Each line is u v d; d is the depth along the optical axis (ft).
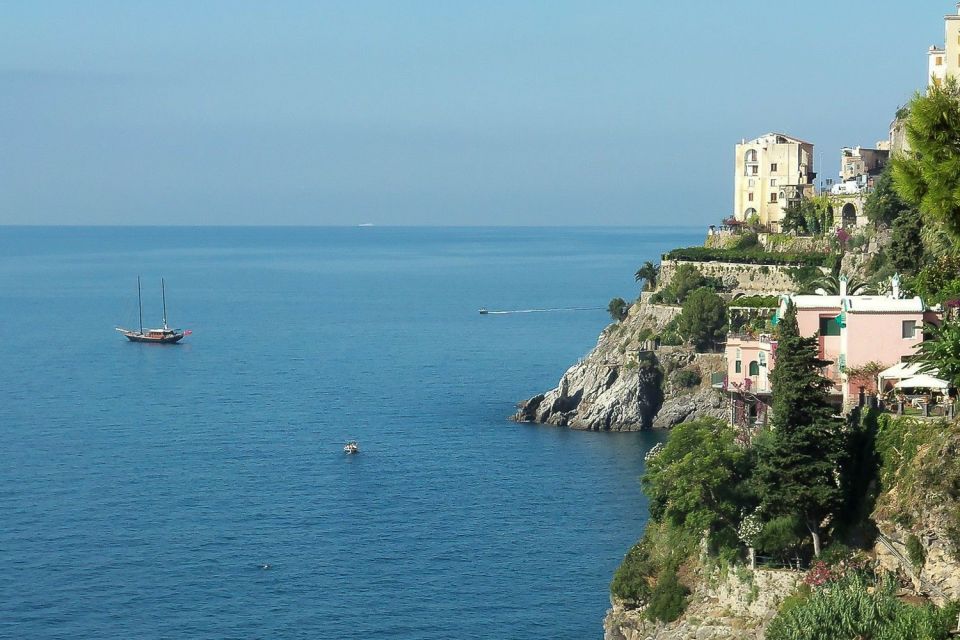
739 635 340.39
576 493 629.51
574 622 463.42
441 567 523.29
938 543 316.60
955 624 299.58
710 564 361.30
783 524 345.51
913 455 335.26
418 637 454.81
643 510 595.06
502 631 457.68
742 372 435.94
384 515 599.98
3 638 459.73
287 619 473.67
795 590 337.72
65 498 642.22
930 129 256.93
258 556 542.98
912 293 427.33
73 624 471.62
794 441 345.72
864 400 370.12
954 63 654.12
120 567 531.91
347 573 519.19
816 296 414.41
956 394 355.36
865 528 337.72
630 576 383.24
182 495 645.51
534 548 542.98
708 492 363.56
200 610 483.92
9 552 552.82
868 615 307.17
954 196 250.37
